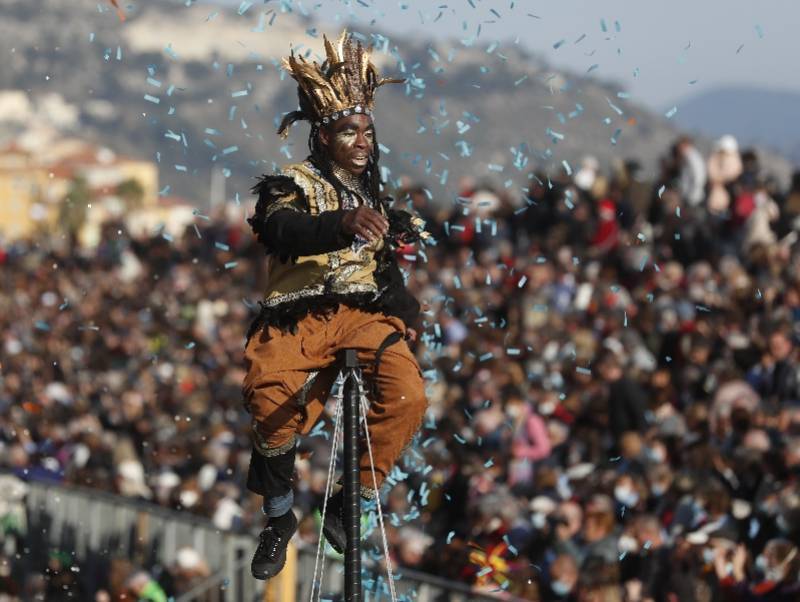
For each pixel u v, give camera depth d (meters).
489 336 46.16
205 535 39.09
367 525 29.83
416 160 27.27
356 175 16.88
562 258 52.44
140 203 151.75
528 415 39.47
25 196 185.00
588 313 48.47
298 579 34.41
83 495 44.94
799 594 30.67
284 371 16.55
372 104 16.95
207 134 25.28
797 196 51.41
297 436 17.48
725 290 46.69
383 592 31.06
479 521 34.38
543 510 34.72
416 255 23.86
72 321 77.62
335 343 16.64
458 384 42.38
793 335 39.97
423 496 28.77
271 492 17.20
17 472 48.00
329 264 16.72
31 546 46.75
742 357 40.72
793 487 31.86
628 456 35.75
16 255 106.31
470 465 36.41
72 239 106.75
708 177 52.59
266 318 16.75
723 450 35.75
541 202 55.38
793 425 34.28
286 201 16.56
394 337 16.70
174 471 47.22
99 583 43.72
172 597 38.91
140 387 58.66
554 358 45.44
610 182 55.47
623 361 41.72
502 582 33.09
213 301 73.62
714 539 31.72
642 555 32.22
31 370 70.12
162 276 81.81
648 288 48.06
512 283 51.78
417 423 16.86
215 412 53.00
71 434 53.44
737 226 51.25
